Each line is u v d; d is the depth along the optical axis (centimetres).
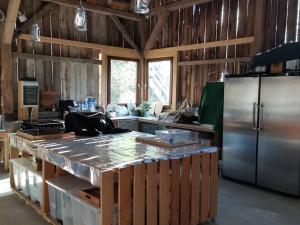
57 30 613
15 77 570
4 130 488
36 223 315
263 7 497
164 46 695
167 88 691
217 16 582
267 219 328
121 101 724
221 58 578
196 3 555
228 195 403
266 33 504
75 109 609
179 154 280
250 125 436
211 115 505
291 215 340
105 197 231
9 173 431
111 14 615
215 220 323
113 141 349
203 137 518
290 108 389
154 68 721
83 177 251
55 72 617
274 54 425
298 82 379
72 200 275
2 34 536
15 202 368
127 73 729
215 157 313
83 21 385
